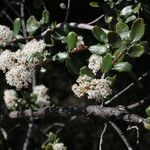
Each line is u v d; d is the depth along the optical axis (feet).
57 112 2.74
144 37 2.85
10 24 4.41
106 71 2.56
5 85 3.01
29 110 2.86
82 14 3.91
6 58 2.69
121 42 2.56
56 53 2.86
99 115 2.58
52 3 3.92
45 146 2.83
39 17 3.77
